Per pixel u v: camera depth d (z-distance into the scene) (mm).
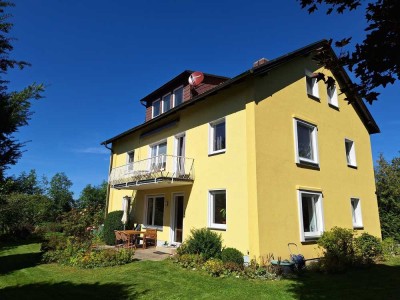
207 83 16594
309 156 12266
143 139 17531
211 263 8977
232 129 11156
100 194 30469
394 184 16969
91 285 7672
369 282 7945
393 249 13258
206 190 11945
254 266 8766
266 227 9633
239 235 10055
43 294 6969
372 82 3270
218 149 11969
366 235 12172
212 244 10227
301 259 9328
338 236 10258
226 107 11617
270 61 10680
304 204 11469
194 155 12969
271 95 11023
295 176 11156
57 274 9008
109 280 8117
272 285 7566
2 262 11250
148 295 6727
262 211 9656
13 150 7305
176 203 14016
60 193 35062
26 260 11531
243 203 10125
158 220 15117
